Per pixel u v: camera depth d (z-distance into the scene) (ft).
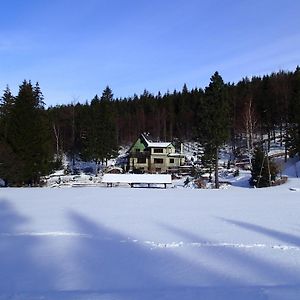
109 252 32.40
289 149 183.83
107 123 214.90
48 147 161.17
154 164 221.46
